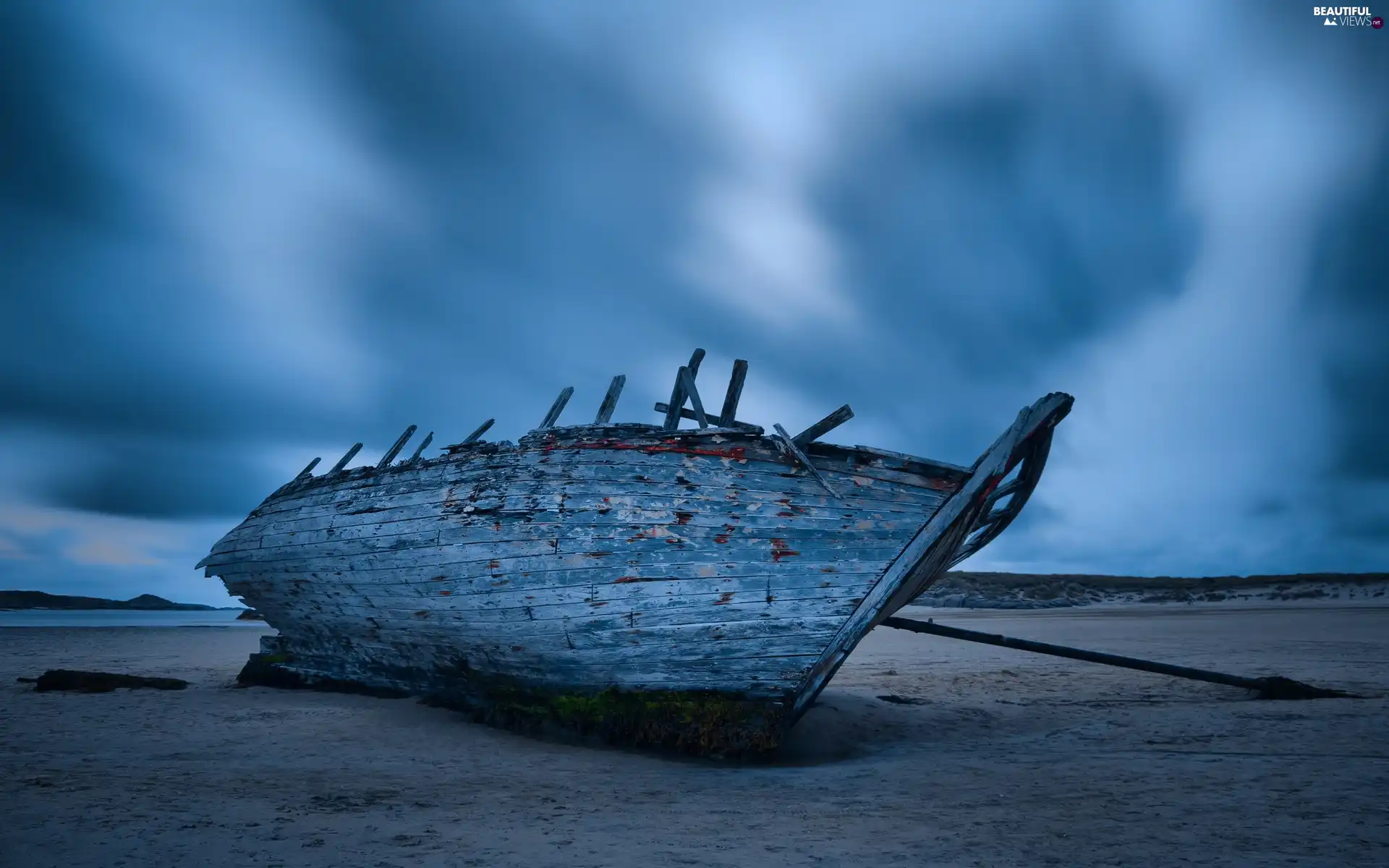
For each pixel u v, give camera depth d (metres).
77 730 10.12
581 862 4.81
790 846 5.16
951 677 15.79
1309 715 10.17
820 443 9.02
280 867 4.72
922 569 9.08
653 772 8.06
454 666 11.20
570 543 9.22
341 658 13.57
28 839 5.23
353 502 11.80
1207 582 70.62
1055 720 11.02
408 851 5.05
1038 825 5.55
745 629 8.73
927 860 4.77
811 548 8.70
